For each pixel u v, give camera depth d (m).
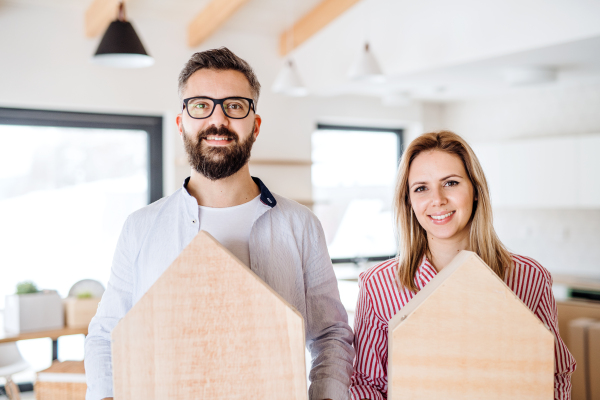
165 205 1.32
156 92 4.80
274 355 0.91
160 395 0.89
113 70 4.61
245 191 1.30
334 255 6.04
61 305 3.25
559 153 5.12
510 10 3.61
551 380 0.91
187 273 0.90
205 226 1.28
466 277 0.91
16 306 3.13
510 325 0.91
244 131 1.20
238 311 0.90
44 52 4.32
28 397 4.20
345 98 5.89
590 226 5.23
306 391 0.91
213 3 4.60
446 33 4.03
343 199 6.15
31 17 4.27
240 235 1.29
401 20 4.34
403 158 1.50
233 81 1.19
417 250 1.48
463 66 4.11
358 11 4.68
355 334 1.49
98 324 1.30
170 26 4.86
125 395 0.89
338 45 4.88
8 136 4.39
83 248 4.68
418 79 4.70
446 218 1.41
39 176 4.52
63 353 4.41
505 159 5.55
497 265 1.42
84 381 2.44
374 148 6.39
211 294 0.90
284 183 5.54
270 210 1.33
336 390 1.19
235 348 0.90
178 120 1.28
